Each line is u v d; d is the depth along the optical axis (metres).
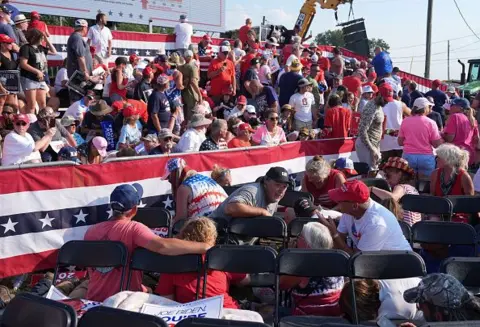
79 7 16.75
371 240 4.93
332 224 5.62
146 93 11.28
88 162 8.02
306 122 12.41
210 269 4.75
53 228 6.14
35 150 7.12
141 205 6.97
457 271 4.43
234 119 10.13
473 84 22.92
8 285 6.14
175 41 16.64
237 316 4.15
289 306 5.46
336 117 10.74
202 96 12.85
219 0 21.73
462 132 9.92
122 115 9.88
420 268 4.46
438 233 5.75
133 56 13.93
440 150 7.30
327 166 7.24
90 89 11.43
